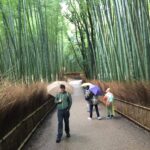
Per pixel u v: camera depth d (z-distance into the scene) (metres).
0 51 12.54
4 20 10.64
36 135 8.03
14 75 10.12
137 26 9.20
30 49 13.36
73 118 11.23
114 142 6.69
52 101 16.00
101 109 14.00
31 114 8.05
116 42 12.68
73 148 6.36
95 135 7.66
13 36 11.05
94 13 17.30
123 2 10.20
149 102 8.00
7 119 5.40
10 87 5.69
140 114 8.40
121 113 11.14
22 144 6.39
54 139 7.43
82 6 21.00
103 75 17.97
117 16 11.68
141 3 8.85
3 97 5.00
